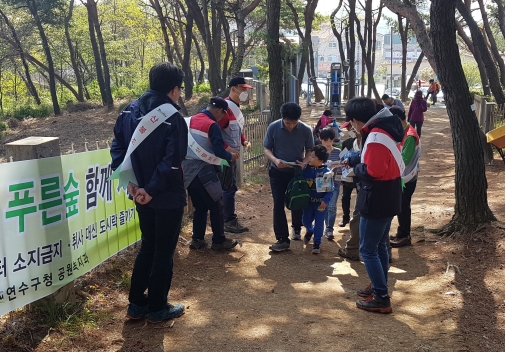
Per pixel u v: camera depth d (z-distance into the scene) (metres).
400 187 4.36
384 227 4.38
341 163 4.76
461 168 6.20
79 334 3.91
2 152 17.89
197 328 4.15
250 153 11.55
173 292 4.96
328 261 5.98
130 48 50.78
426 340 3.91
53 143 4.16
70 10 35.50
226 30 26.92
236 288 5.09
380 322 4.26
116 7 43.88
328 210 6.86
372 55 36.00
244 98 6.63
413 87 58.69
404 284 5.16
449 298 4.70
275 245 6.21
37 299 3.95
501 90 17.98
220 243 6.20
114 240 5.26
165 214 3.90
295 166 5.98
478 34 17.78
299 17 34.25
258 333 4.07
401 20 35.94
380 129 4.22
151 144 3.78
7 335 3.71
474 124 6.16
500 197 7.92
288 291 5.02
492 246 5.69
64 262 4.25
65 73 53.25
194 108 25.89
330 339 3.96
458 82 6.11
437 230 6.51
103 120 26.06
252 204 9.01
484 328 4.06
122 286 4.89
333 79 24.09
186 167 5.91
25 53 34.31
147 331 4.08
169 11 38.34
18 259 3.77
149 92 3.89
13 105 37.12
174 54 49.28
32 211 3.89
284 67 15.54
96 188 4.85
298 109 5.83
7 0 29.89
